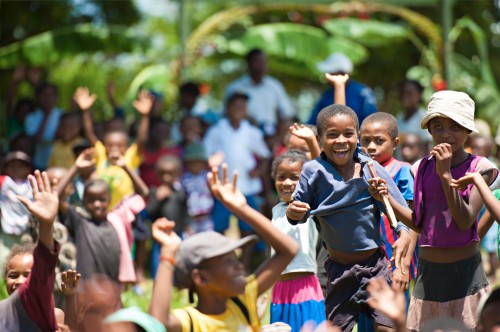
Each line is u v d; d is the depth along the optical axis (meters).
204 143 13.51
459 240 6.03
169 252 4.73
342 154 6.18
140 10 21.89
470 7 21.89
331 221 6.19
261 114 14.15
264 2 16.25
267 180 13.59
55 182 5.29
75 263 8.79
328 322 6.28
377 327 6.04
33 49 16.45
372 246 6.17
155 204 11.91
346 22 17.56
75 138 13.16
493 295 4.86
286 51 17.48
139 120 13.96
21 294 5.28
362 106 9.78
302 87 24.25
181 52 16.03
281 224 7.02
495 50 22.20
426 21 16.52
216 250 4.69
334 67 9.88
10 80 18.88
